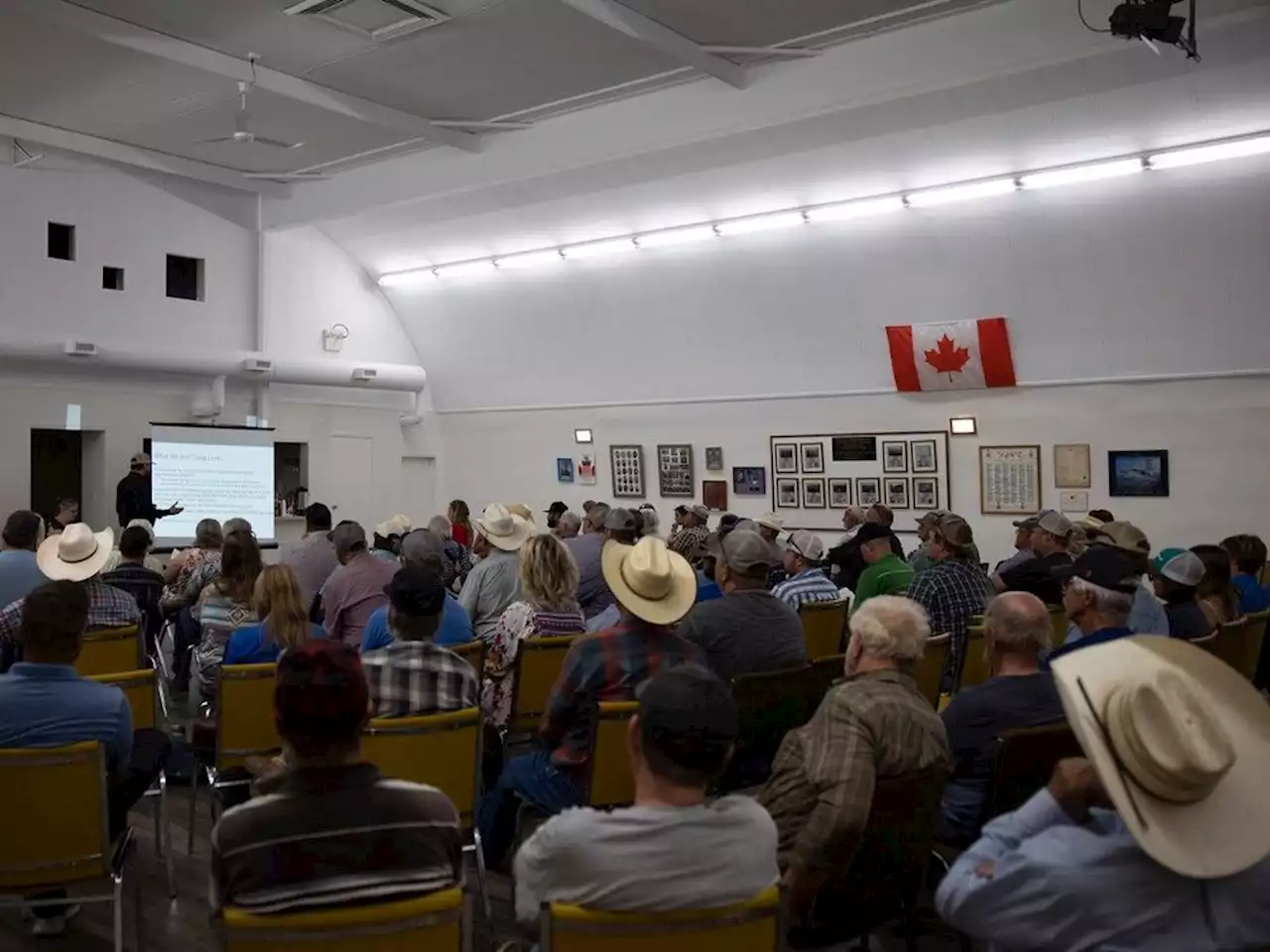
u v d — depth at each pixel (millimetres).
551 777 3299
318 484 13008
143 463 10523
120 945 2834
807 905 2527
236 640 3996
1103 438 9000
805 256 9859
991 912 1619
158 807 4090
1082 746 1482
